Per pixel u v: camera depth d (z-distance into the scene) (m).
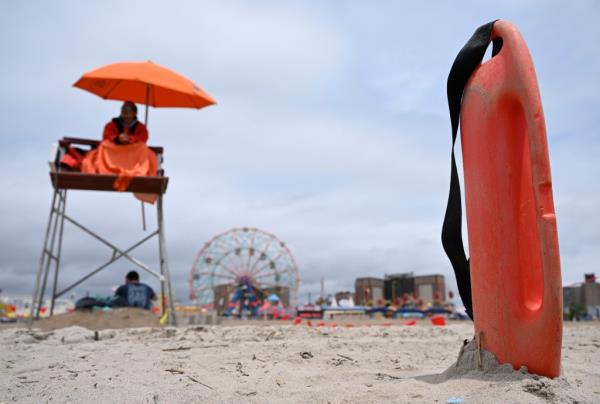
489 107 2.92
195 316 12.14
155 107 12.91
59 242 11.28
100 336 6.74
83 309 11.01
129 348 5.22
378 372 3.58
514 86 2.73
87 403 2.64
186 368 3.77
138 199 11.09
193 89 11.59
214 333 7.29
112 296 11.73
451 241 3.21
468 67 3.10
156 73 11.27
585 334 7.84
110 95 12.53
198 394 2.81
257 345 5.48
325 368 3.80
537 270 2.75
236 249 47.53
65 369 3.75
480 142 2.97
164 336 6.94
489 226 2.88
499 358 2.81
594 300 65.75
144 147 10.62
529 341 2.66
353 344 5.73
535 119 2.56
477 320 2.95
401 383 2.91
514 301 2.76
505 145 2.86
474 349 2.98
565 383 2.51
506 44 2.86
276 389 2.96
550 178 2.51
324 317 50.00
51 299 11.14
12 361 4.24
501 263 2.81
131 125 10.89
